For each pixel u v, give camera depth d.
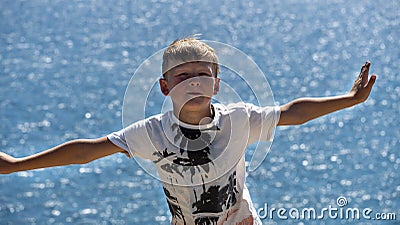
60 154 10.00
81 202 29.58
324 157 36.19
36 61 80.19
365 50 85.38
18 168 9.95
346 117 43.56
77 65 77.12
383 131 41.62
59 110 53.31
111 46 92.38
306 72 71.00
